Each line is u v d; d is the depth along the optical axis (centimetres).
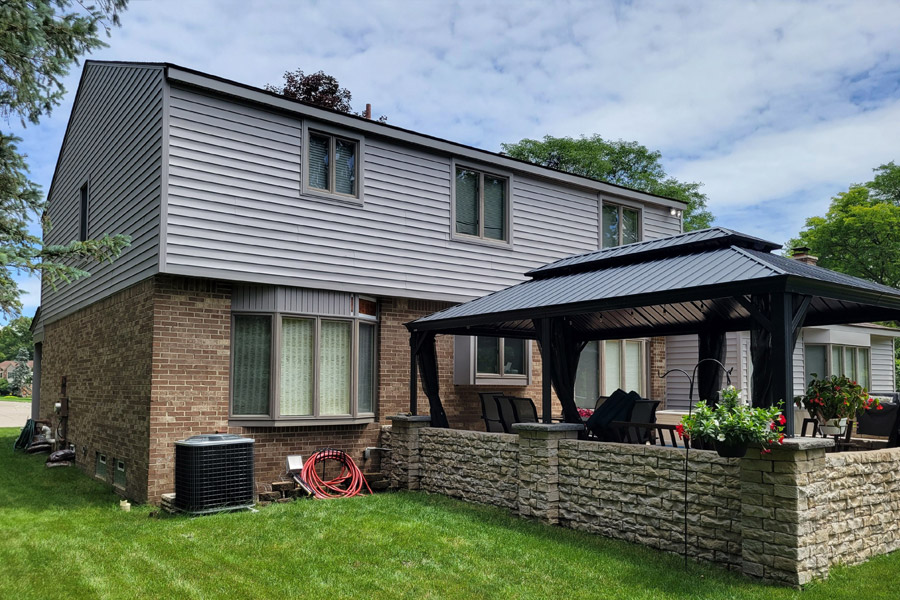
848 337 1964
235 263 1007
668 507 712
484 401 1125
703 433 616
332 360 1121
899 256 3306
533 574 637
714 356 1070
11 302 975
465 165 1316
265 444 1048
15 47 821
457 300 1283
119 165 1160
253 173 1038
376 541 751
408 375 1230
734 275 686
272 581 616
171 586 600
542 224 1435
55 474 1248
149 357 964
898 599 553
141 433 978
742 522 628
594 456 800
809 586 584
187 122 976
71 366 1455
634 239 1636
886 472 706
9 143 961
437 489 1052
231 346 1037
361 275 1150
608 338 1220
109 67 1253
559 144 3328
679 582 607
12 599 562
